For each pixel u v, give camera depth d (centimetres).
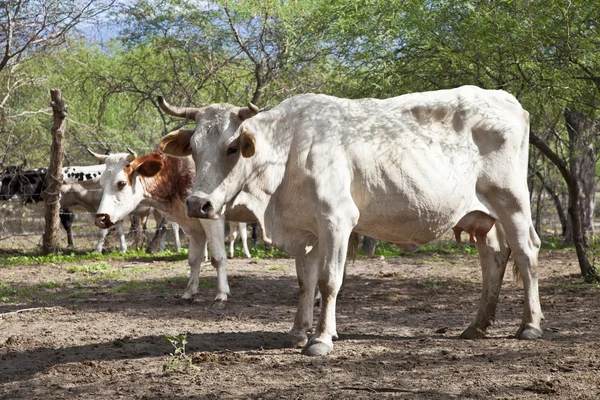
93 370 657
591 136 1395
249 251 1977
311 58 1933
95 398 567
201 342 776
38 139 2550
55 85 2391
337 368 638
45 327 896
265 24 1962
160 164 1095
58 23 1623
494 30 1108
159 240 2052
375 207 710
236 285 1298
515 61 1139
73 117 2533
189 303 1095
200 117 686
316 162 688
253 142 644
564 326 842
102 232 2011
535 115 1283
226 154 666
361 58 1367
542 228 3369
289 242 724
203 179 661
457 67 1223
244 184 688
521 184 768
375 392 561
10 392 594
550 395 544
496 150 756
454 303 1074
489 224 771
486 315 781
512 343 742
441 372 620
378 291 1223
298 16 1944
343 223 686
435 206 721
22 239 2436
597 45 1143
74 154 2814
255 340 785
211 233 1045
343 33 1419
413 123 730
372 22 1352
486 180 757
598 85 1138
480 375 607
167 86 2272
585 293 1144
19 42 1764
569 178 1302
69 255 1930
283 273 1506
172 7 2109
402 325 880
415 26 1231
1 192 2173
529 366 634
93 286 1320
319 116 707
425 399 540
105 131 2512
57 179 1917
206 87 2258
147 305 1079
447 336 797
